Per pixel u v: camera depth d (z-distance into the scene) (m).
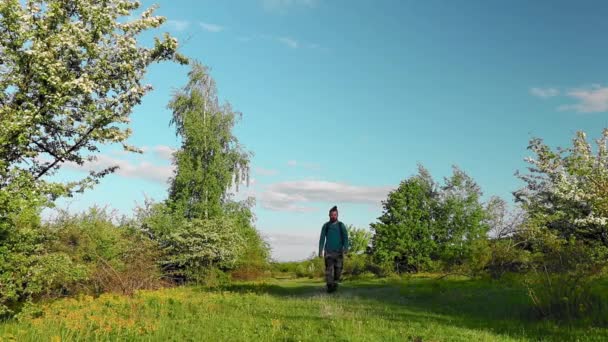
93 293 17.84
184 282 31.12
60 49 13.80
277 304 13.02
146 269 20.98
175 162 37.00
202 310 11.67
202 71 38.09
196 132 36.16
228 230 32.81
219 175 37.06
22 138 12.59
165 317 10.68
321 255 17.84
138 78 15.03
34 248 13.19
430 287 16.62
